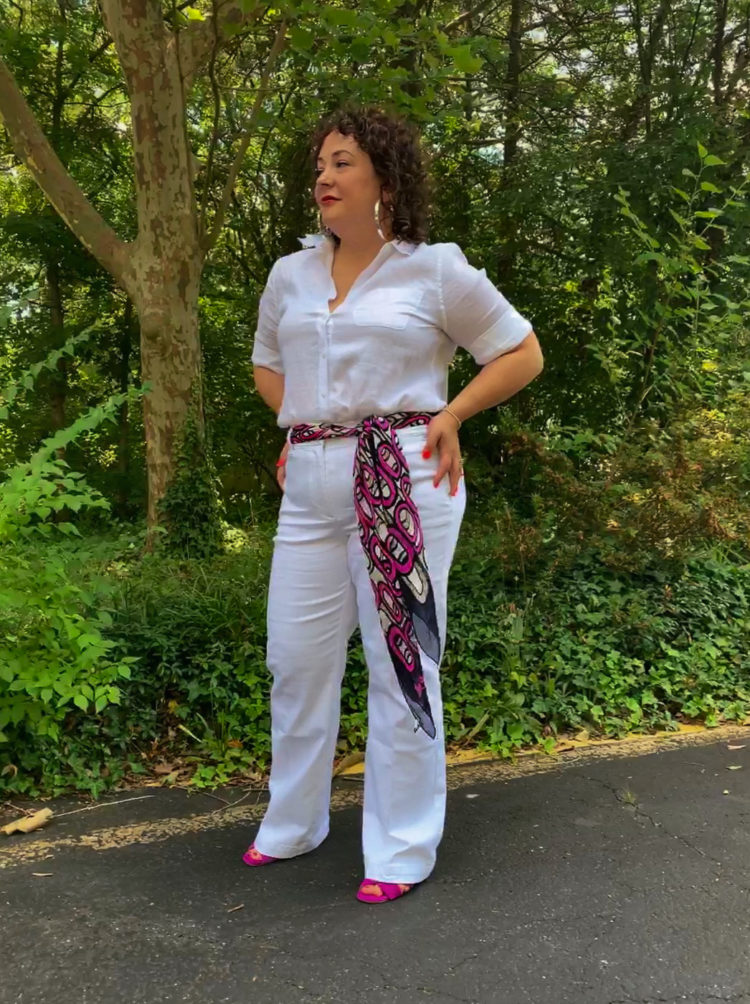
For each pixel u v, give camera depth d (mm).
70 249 9414
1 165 10516
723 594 4328
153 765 3039
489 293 2084
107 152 10312
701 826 2582
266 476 11703
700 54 8406
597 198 7375
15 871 2297
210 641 3416
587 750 3270
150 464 6344
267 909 2109
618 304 6965
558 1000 1768
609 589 4117
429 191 2178
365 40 4867
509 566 4035
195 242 6207
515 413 7863
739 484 4625
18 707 2736
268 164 10898
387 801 2170
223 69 8750
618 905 2127
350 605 2234
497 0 9000
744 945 1962
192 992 1789
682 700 3695
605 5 8922
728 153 6926
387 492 2043
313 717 2271
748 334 5277
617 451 4488
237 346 10914
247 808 2736
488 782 2943
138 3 5645
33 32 9203
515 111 9039
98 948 1936
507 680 3535
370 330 2029
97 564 3877
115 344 10609
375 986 1809
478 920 2061
